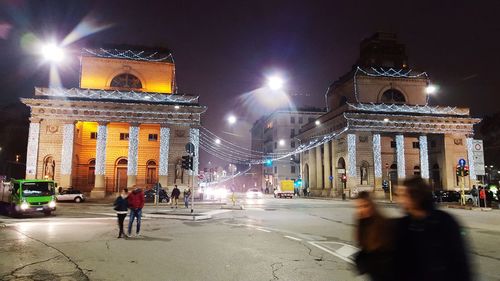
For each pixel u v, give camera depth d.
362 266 4.30
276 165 91.19
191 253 11.59
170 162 45.84
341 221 21.95
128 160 45.19
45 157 43.84
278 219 23.20
